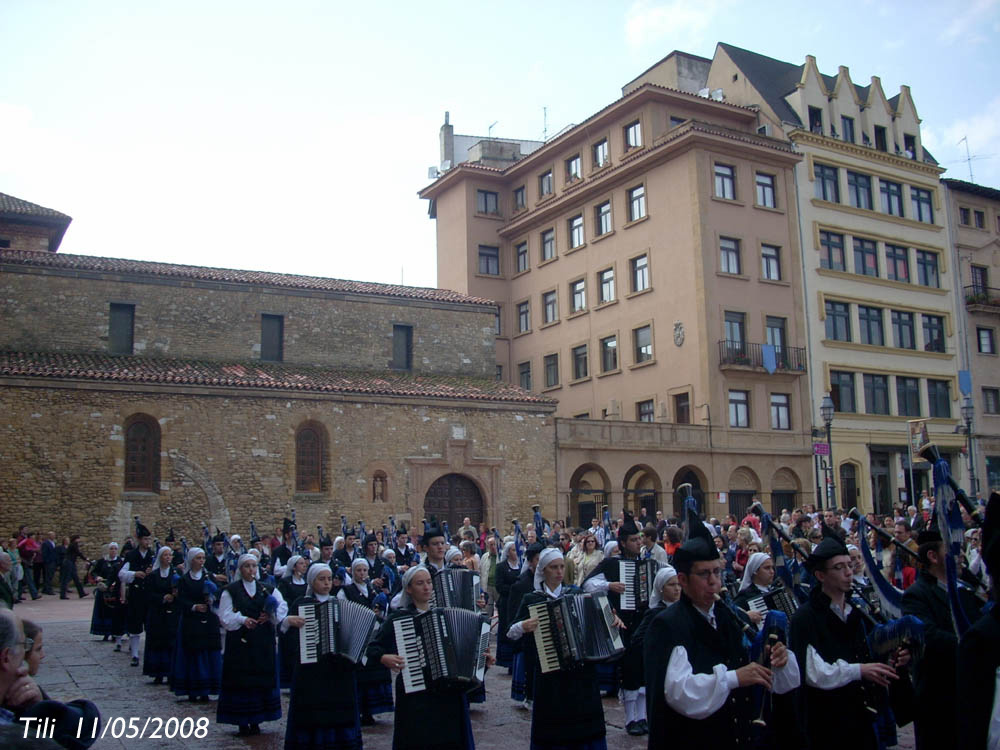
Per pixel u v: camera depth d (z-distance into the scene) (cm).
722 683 552
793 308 4478
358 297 3862
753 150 4412
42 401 2922
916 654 668
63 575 2753
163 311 3478
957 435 5053
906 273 5066
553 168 5209
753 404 4262
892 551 1428
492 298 5388
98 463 2969
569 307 4994
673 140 4278
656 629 586
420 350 3978
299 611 996
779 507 4328
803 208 4641
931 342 5103
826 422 3203
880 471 4738
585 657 828
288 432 3275
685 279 4256
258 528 3162
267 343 3681
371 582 1619
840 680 636
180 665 1397
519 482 3675
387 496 3406
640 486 4256
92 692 1475
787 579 780
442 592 977
